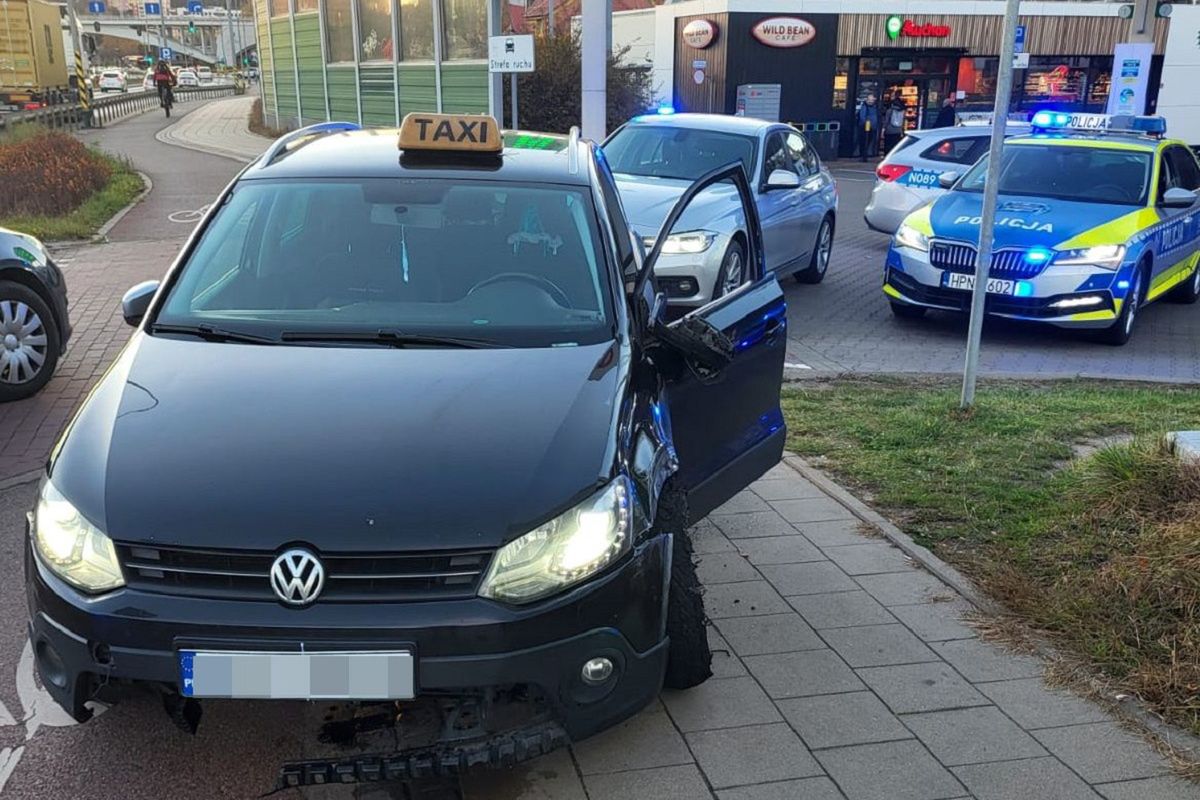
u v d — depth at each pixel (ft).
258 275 12.91
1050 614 13.20
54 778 10.24
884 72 98.99
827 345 30.12
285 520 8.95
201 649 8.75
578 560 9.27
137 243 42.83
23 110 98.63
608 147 34.86
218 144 90.27
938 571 14.53
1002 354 29.81
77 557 9.14
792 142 36.86
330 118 89.97
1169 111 91.97
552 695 9.21
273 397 10.50
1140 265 31.32
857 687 11.90
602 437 10.13
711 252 28.19
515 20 66.44
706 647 11.35
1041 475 18.12
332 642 8.73
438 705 9.86
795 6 93.45
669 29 101.81
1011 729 11.14
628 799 10.05
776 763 10.59
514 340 11.85
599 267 12.98
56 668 9.52
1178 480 15.83
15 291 22.00
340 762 9.27
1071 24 101.19
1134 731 11.10
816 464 18.79
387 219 13.39
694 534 15.93
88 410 10.72
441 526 9.01
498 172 14.11
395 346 11.68
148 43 340.18
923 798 10.07
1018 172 34.14
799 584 14.35
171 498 9.21
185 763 10.48
